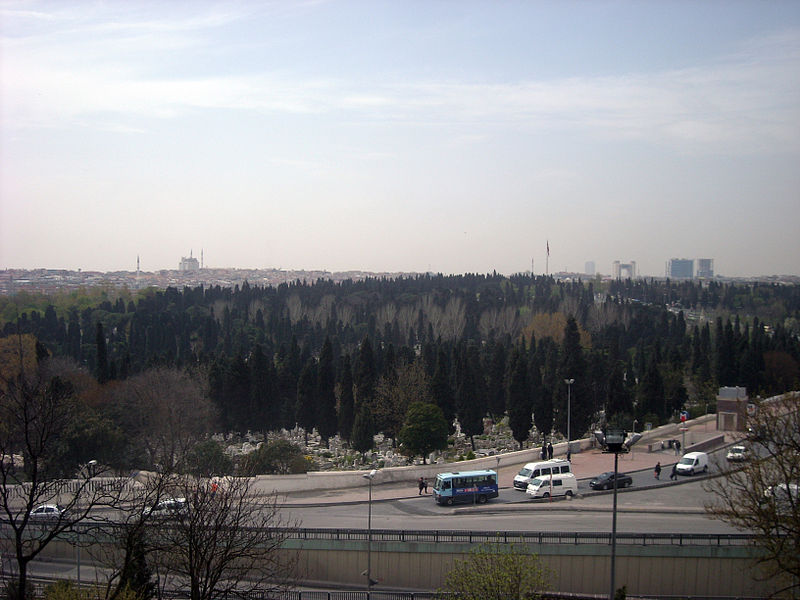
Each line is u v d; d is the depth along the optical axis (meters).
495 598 31.98
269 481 56.47
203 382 85.75
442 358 85.69
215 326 152.88
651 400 87.25
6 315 145.38
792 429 38.12
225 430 86.94
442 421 69.44
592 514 49.03
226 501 35.34
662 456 67.75
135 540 29.77
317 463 74.31
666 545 39.59
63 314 157.00
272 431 93.94
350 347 163.75
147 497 33.22
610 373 94.81
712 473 59.19
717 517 41.88
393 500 54.09
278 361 109.75
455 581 33.53
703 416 86.31
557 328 156.50
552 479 53.94
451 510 50.53
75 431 55.56
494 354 101.88
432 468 61.50
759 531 38.12
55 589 30.61
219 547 33.72
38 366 81.19
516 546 39.56
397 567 41.00
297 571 40.28
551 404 85.06
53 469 43.47
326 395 88.12
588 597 36.84
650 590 39.56
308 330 169.12
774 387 100.12
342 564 41.41
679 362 102.50
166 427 69.56
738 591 39.22
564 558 39.81
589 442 73.19
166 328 142.38
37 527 40.31
